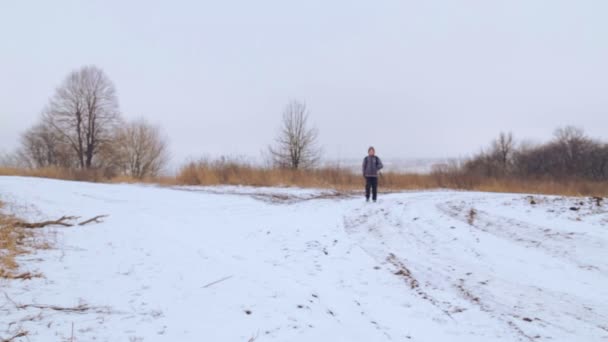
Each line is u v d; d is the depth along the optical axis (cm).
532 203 992
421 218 870
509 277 488
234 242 654
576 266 520
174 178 1959
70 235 615
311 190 1549
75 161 3566
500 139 4172
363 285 462
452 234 712
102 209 938
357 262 555
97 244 567
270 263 535
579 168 3809
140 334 288
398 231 755
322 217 910
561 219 773
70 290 371
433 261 562
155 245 576
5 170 2117
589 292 434
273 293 399
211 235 696
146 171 3619
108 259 488
